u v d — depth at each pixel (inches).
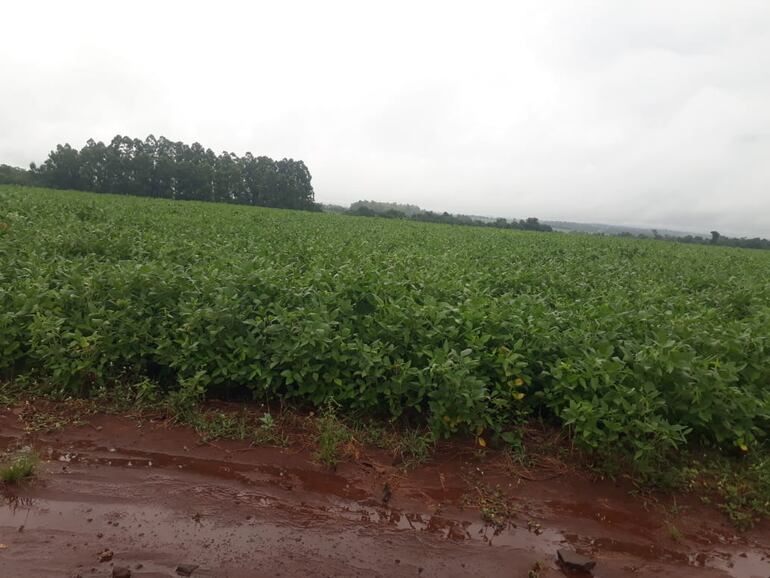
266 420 167.0
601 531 134.8
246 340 186.5
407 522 132.3
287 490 141.6
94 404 175.6
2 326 184.5
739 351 188.9
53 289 212.2
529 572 116.5
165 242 364.5
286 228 688.4
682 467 161.5
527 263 453.7
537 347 186.5
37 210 542.6
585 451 162.4
